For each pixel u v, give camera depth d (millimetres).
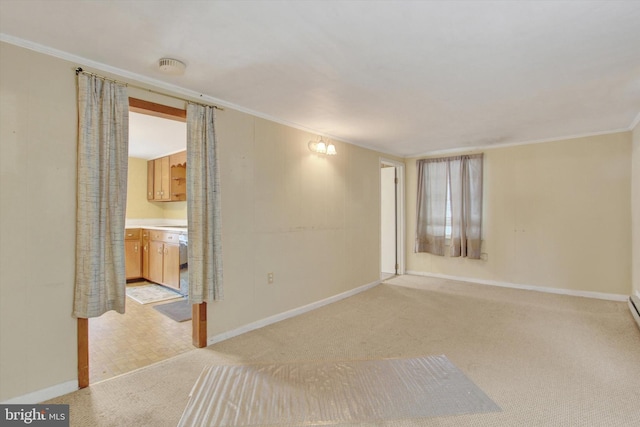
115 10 1641
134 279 5297
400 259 5820
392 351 2672
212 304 2859
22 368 1929
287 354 2627
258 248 3264
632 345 2762
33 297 1971
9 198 1898
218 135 2918
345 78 2496
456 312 3689
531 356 2564
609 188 4156
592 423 1757
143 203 5965
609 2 1596
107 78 2248
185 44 1994
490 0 1579
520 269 4793
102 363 2488
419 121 3641
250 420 1789
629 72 2414
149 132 4055
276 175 3465
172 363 2473
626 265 4066
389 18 1726
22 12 1652
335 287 4246
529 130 4102
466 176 5105
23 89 1939
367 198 4918
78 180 2105
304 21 1753
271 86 2641
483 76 2473
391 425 1745
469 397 2000
